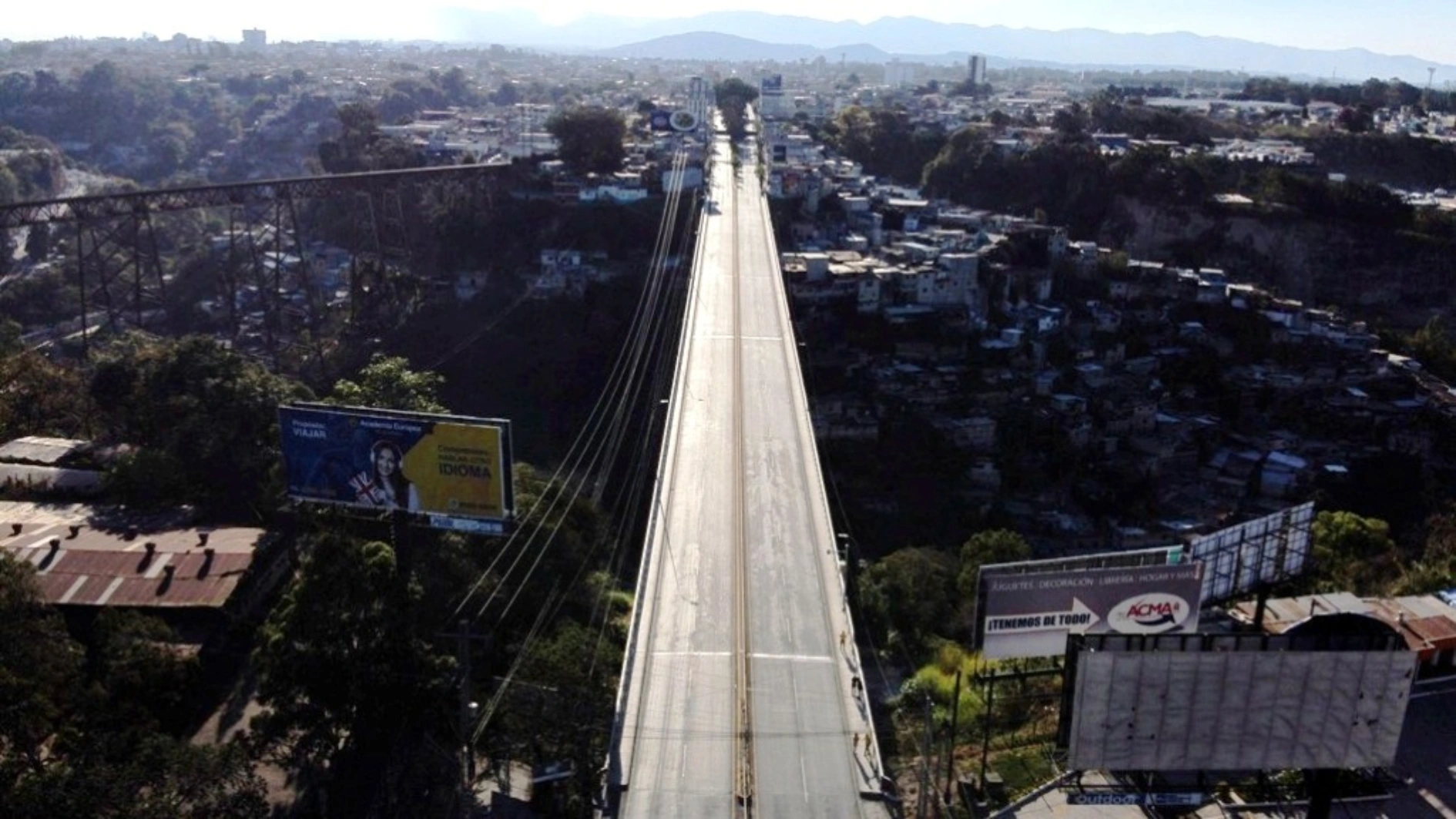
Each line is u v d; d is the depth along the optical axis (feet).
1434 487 284.82
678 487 184.96
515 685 130.00
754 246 356.18
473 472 138.31
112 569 160.97
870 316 333.21
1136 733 89.66
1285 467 288.92
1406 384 330.34
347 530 159.63
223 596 154.92
